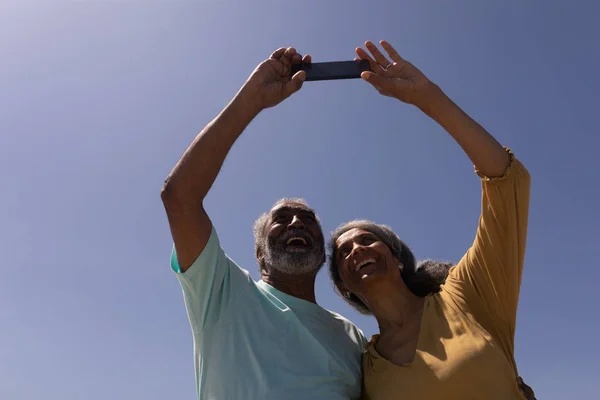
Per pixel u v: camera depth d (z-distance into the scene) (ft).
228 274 3.13
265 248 3.69
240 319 3.01
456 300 2.90
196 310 3.05
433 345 2.76
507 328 2.84
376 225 3.46
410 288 3.29
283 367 2.87
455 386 2.56
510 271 2.79
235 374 2.86
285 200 3.94
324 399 2.79
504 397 2.53
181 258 2.94
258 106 2.94
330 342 3.14
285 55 3.06
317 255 3.63
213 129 2.88
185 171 2.81
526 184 2.79
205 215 2.94
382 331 3.13
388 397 2.74
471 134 2.78
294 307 3.26
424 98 2.87
